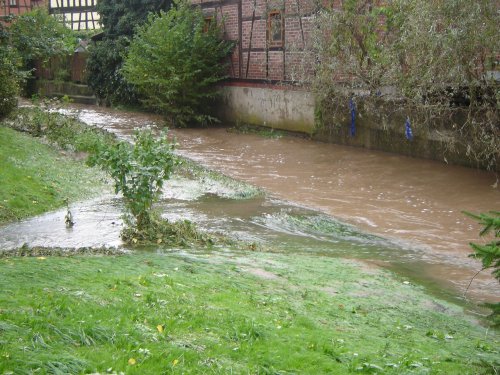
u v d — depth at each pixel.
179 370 4.51
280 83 22.55
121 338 4.89
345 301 7.68
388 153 18.88
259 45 23.59
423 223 12.12
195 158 18.80
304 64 19.78
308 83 20.19
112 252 9.06
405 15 16.02
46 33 26.08
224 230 11.34
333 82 19.06
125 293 6.32
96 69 32.22
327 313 7.10
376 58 17.67
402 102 17.44
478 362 5.81
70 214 11.15
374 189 14.74
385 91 17.59
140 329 5.20
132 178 9.95
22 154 15.08
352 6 18.25
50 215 11.86
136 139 10.47
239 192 14.23
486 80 14.55
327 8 19.50
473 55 14.32
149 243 9.83
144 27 26.53
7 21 23.31
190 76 24.27
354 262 9.67
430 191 14.43
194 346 5.11
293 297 7.49
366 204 13.48
